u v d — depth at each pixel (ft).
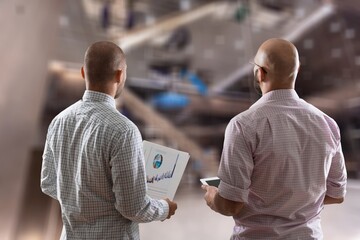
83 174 2.62
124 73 2.91
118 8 8.26
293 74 2.78
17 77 7.14
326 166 2.74
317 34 8.78
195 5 8.75
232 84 8.58
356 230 6.41
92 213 2.66
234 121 2.71
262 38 8.87
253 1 8.89
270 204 2.71
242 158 2.60
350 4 8.78
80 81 7.55
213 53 8.66
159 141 8.05
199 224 6.72
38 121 6.98
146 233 6.40
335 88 8.49
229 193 2.62
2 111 6.84
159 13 8.54
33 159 6.62
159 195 3.13
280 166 2.59
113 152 2.53
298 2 8.89
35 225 6.04
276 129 2.61
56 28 7.67
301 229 2.71
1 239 5.83
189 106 8.36
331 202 3.17
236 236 2.86
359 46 8.61
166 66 8.41
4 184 6.32
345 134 8.25
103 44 2.80
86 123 2.68
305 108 2.74
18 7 7.52
